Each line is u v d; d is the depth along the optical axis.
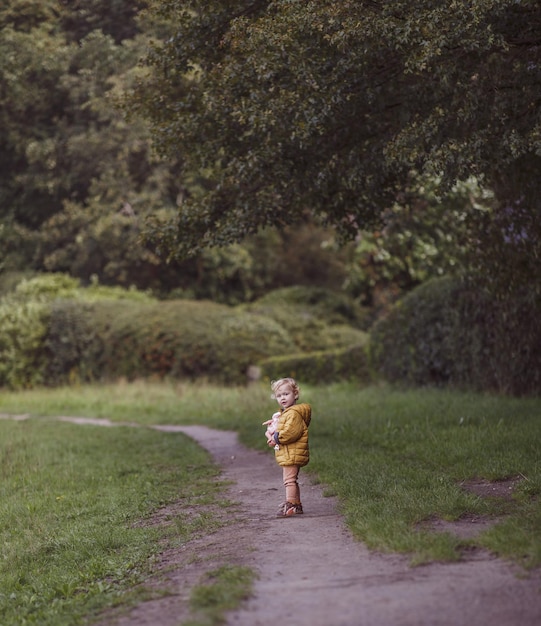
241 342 24.38
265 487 9.15
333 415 14.00
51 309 27.00
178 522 7.66
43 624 5.39
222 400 19.55
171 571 6.02
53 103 28.36
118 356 25.66
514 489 7.45
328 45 8.83
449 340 16.75
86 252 30.42
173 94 11.64
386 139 9.55
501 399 14.01
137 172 30.30
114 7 19.89
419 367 17.84
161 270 32.22
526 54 8.93
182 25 10.58
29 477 11.03
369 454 9.91
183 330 24.66
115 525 8.12
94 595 5.86
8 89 25.47
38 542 7.69
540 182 10.37
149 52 11.01
